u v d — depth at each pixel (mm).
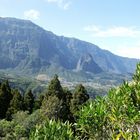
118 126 9250
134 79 10008
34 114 60469
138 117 8859
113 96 9633
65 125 10266
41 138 9828
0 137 54469
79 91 77312
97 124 9875
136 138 8508
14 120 59625
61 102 68812
